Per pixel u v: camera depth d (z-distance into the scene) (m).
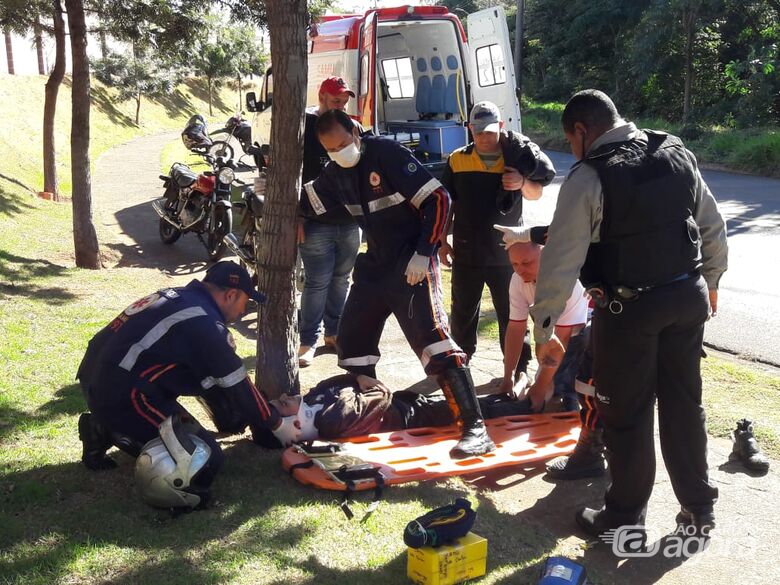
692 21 26.23
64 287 7.55
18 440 4.12
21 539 3.17
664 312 3.17
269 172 4.30
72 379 4.98
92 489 3.62
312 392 4.49
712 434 4.59
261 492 3.65
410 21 9.85
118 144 26.73
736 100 26.55
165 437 3.39
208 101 45.44
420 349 4.21
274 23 4.09
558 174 17.73
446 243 5.44
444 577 2.98
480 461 4.02
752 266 8.82
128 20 10.64
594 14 31.89
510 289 4.93
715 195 14.12
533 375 5.61
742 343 6.44
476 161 5.04
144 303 3.68
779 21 26.75
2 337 5.68
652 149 3.19
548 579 2.93
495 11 9.81
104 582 2.90
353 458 3.90
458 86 10.57
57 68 13.40
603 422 3.46
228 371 3.68
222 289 3.82
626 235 3.13
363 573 3.05
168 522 3.35
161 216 10.28
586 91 3.30
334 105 5.18
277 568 3.04
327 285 5.88
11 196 11.95
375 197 4.14
